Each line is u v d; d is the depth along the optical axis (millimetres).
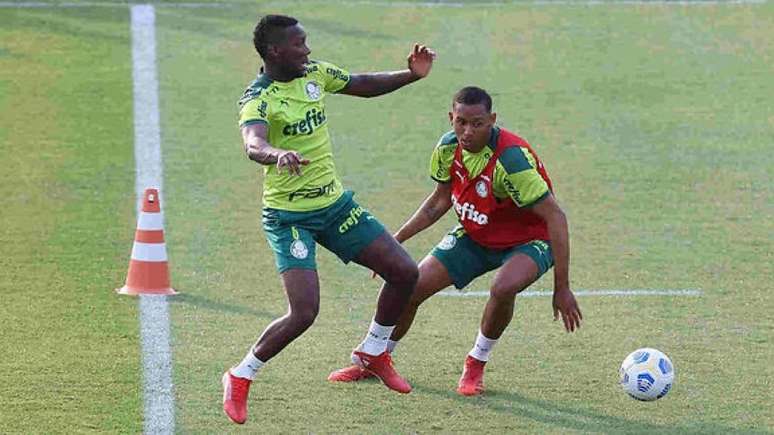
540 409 32031
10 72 65250
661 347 36406
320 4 76750
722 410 32031
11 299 39594
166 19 73438
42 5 75375
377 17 74688
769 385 33688
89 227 47125
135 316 38406
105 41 69688
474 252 32875
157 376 33781
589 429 30828
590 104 63031
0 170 53281
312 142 30375
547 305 39969
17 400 32000
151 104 61812
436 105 62812
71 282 41344
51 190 51188
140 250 40688
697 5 77250
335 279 42406
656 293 41188
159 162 54938
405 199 51500
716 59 69312
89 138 57469
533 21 74312
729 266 43969
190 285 41562
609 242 46438
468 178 31938
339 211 30750
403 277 31062
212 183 52812
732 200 51531
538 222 32500
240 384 29938
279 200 30422
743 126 60625
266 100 29938
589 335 37375
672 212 50000
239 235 46906
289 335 29781
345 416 31453
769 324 38438
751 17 75562
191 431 30453
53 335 36625
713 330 37875
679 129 60094
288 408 31891
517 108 62281
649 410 32000
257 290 41250
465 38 71562
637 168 55219
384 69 66500
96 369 34156
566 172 54594
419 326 38031
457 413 31734
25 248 44625
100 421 30891
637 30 73188
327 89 31500
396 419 31328
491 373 34438
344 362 35094
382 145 57719
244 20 73688
